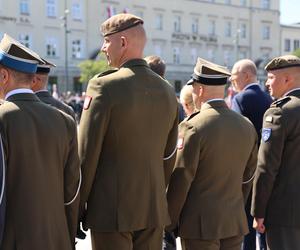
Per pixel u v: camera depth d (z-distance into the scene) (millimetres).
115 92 3074
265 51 63125
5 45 2797
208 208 3535
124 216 3098
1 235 2590
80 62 48375
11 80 2793
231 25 60000
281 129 3680
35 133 2742
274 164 3713
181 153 3518
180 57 55688
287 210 3742
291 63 3830
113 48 3229
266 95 4930
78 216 3152
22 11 44875
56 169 2865
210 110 3617
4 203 2596
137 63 3230
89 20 48938
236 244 3707
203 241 3547
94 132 3062
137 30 3219
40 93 4000
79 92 48562
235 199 3680
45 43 46250
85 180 3119
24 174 2691
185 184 3506
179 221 3617
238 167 3670
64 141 2904
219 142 3523
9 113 2697
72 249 3062
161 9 53906
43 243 2740
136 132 3129
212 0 58188
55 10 46750
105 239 3170
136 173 3143
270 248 3873
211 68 3650
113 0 50312
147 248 3242
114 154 3133
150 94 3195
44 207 2766
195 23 57094
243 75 4922
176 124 3469
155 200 3215
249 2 61531
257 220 3850
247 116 4848
